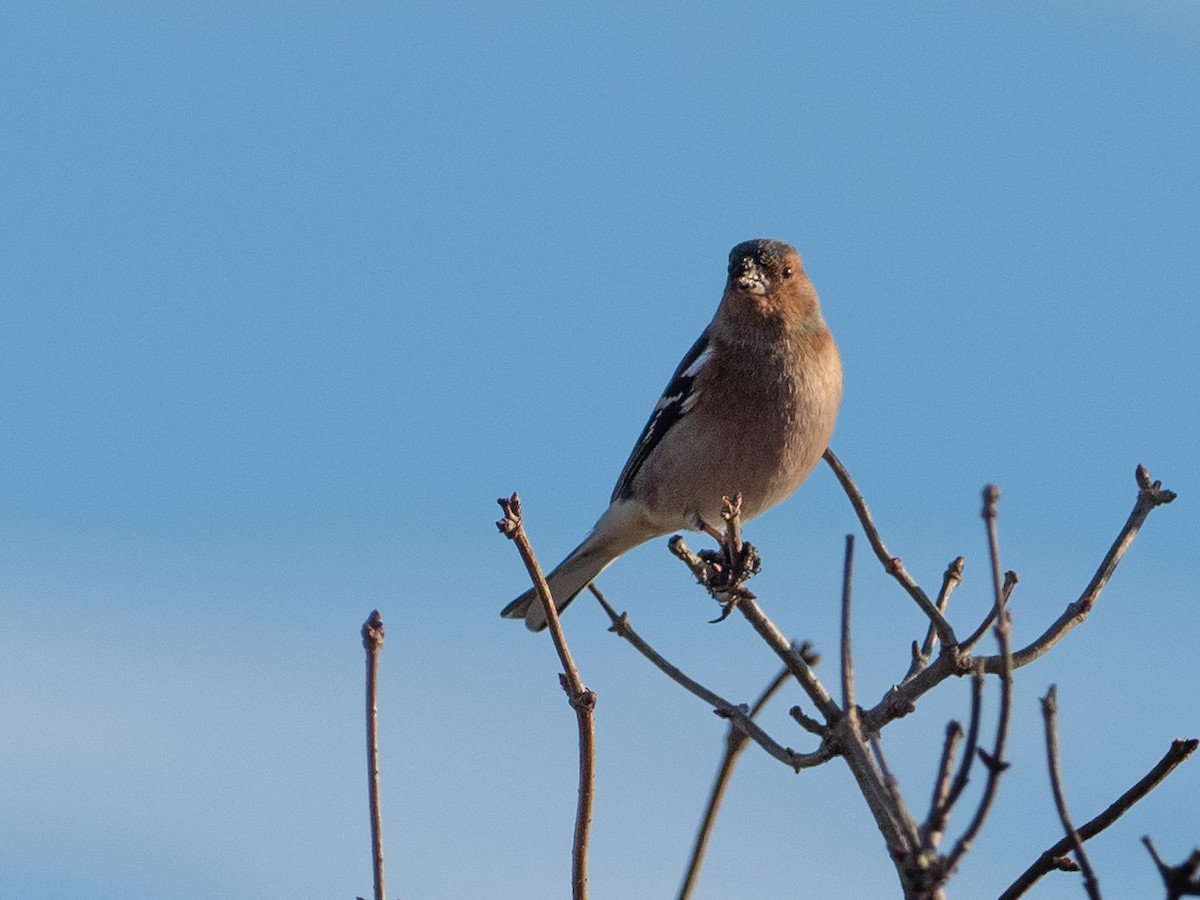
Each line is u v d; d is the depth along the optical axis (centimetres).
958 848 551
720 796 927
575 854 802
